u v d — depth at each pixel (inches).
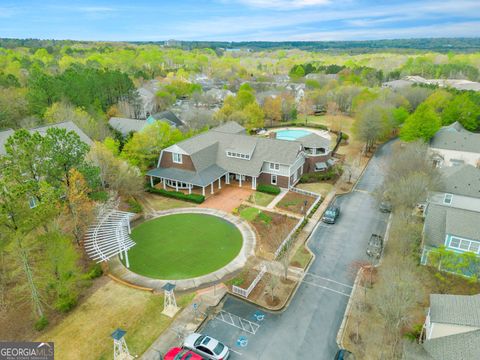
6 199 957.2
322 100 4210.1
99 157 1627.7
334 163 2359.7
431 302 933.2
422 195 1507.1
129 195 1807.3
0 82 3344.0
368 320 1049.5
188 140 2034.9
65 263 1061.8
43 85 2522.1
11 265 1108.5
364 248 1432.1
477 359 770.8
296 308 1106.7
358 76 5679.1
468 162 2228.1
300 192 1947.6
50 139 1310.3
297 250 1413.6
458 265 1153.4
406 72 6692.9
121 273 1274.6
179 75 6678.2
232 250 1418.6
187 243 1467.8
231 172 1990.7
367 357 919.0
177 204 1814.7
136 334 998.4
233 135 2153.1
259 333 1010.1
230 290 1182.9
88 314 1067.9
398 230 1428.4
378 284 1144.8
